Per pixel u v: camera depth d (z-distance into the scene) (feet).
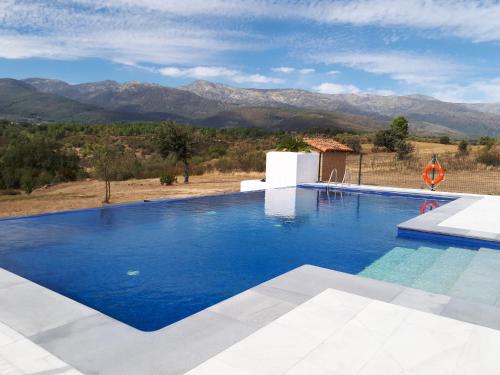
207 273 15.92
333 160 49.21
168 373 7.72
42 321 9.89
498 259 17.66
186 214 28.09
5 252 18.52
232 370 7.80
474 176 65.57
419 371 7.79
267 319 10.06
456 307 10.94
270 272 16.14
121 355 8.35
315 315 10.18
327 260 17.92
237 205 32.01
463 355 8.36
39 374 7.63
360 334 9.21
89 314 10.28
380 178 64.59
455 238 20.71
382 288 12.29
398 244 20.67
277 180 44.83
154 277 15.39
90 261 17.31
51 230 22.89
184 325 9.71
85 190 63.57
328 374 7.66
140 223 25.05
